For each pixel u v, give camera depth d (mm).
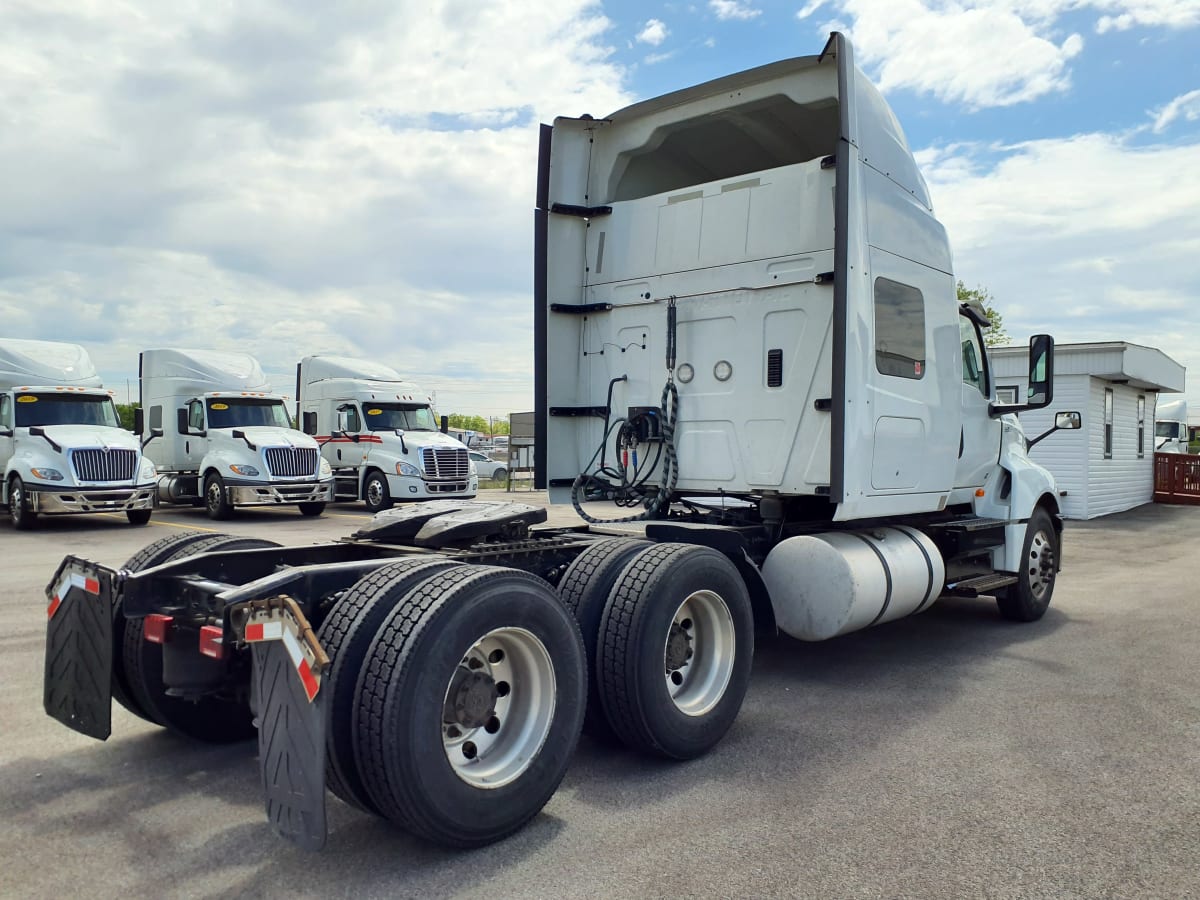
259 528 15367
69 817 3549
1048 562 7781
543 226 6098
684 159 6520
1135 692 5398
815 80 5441
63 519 17328
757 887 2990
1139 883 3035
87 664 3752
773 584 5316
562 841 3350
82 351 17859
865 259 5191
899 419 5598
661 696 4031
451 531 4332
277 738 2951
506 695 3547
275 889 2967
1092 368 17594
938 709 5051
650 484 5941
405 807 3014
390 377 21531
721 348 5613
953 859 3203
